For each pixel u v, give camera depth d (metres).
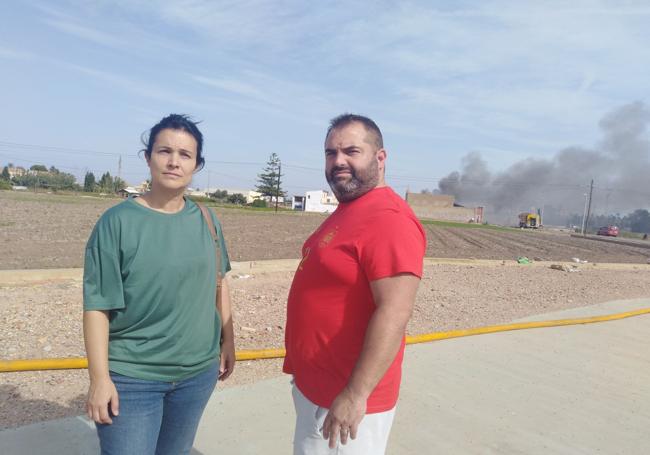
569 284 13.06
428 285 11.16
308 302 2.35
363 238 2.16
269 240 20.30
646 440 4.12
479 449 3.79
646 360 6.31
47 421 3.60
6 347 4.95
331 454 2.27
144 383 2.28
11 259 10.81
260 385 4.60
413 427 4.05
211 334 2.49
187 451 2.63
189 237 2.37
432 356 5.83
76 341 5.29
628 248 39.47
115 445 2.26
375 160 2.36
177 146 2.31
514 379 5.28
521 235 47.41
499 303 9.57
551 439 4.02
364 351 2.07
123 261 2.21
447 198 106.56
